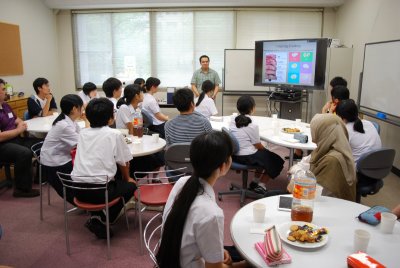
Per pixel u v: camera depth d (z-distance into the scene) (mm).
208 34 6758
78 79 7172
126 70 6934
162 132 4621
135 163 3369
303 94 6211
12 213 3279
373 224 1593
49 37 6730
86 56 7062
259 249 1362
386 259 1328
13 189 3855
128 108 3691
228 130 3383
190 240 1180
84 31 6957
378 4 4852
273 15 6629
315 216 1692
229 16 6648
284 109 6117
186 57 6895
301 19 6664
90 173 2408
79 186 2441
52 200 3590
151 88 4684
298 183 1657
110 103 2512
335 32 6727
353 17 5809
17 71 5789
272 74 6043
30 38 6137
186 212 1179
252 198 3555
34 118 4477
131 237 2822
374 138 2930
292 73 5766
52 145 2998
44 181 3822
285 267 1270
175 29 6789
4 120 3762
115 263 2463
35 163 4016
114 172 2492
